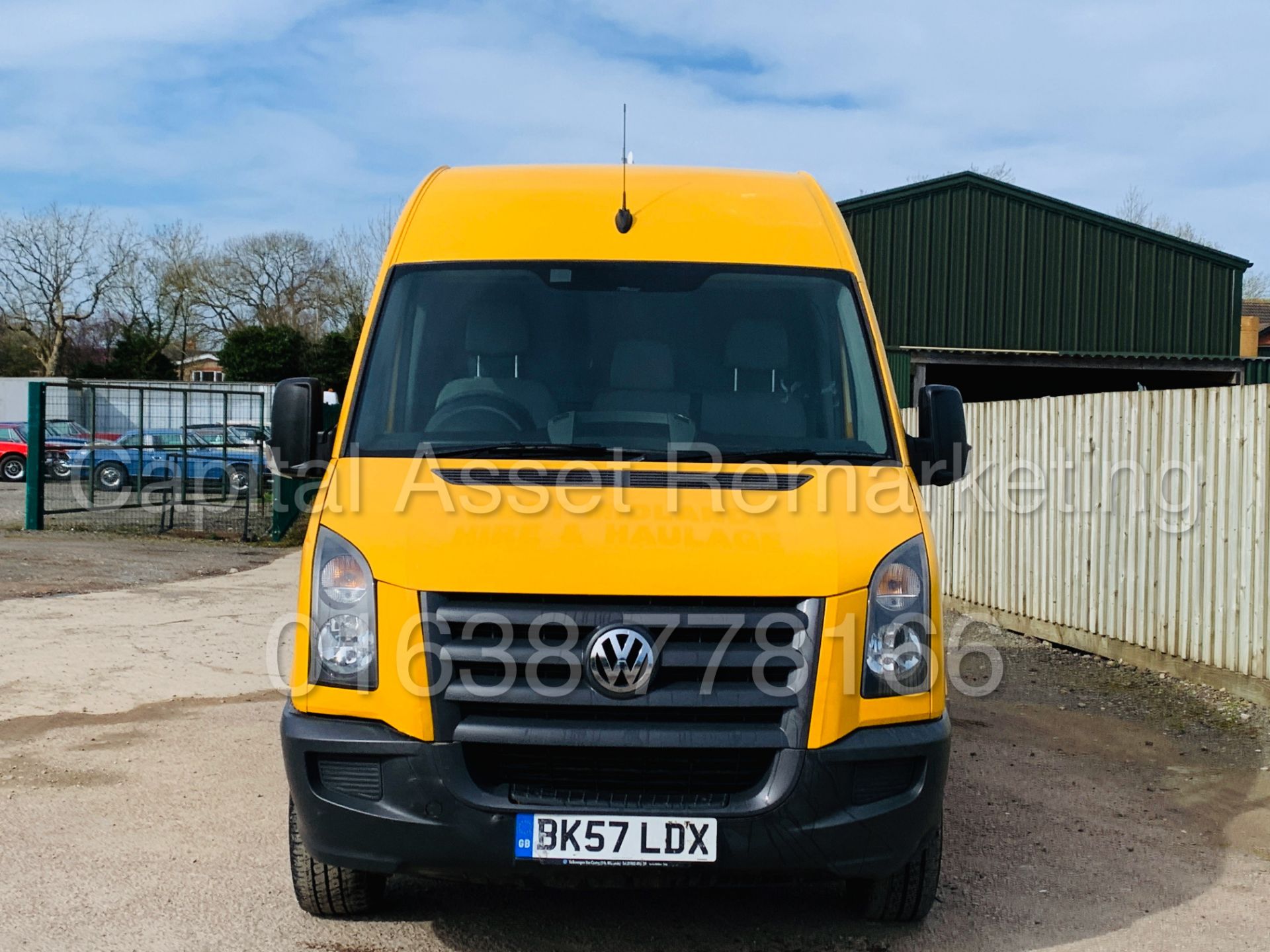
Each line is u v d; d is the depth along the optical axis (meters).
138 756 6.64
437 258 5.08
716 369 4.79
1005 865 5.30
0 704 7.68
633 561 3.88
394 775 3.81
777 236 5.22
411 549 3.93
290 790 4.11
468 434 4.57
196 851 5.21
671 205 5.29
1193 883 5.13
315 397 4.78
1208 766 6.95
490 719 3.81
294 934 4.39
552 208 5.24
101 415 19.70
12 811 5.70
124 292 62.09
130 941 4.29
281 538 19.28
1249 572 8.35
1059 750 7.26
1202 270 28.28
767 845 3.77
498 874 3.82
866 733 3.88
